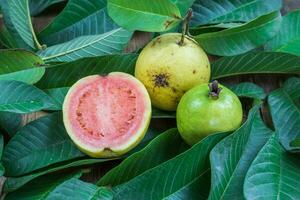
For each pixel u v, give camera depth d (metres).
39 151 0.47
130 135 0.46
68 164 0.45
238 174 0.45
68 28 0.56
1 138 0.46
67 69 0.49
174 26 0.48
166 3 0.46
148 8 0.47
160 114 0.49
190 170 0.44
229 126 0.45
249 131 0.46
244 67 0.51
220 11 0.56
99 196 0.43
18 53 0.47
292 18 0.55
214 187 0.42
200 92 0.45
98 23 0.56
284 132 0.49
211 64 0.51
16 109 0.45
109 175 0.45
